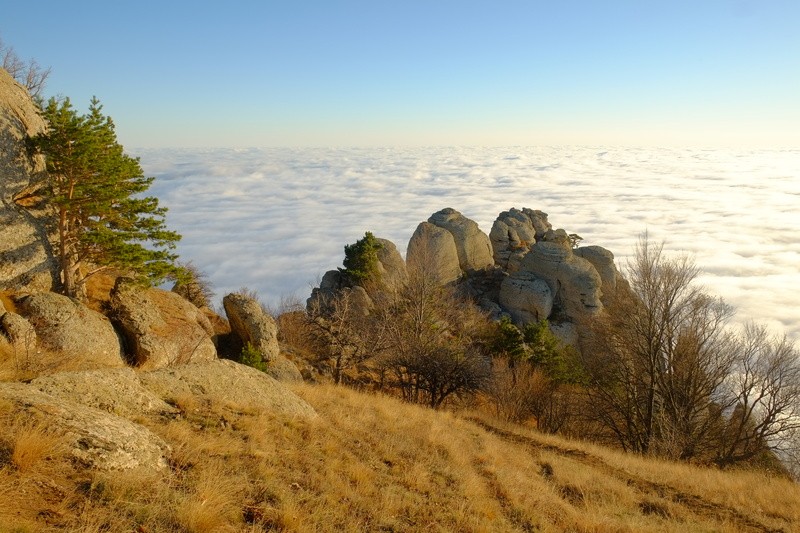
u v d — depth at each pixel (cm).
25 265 1794
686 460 2414
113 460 625
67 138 1772
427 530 761
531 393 3072
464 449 1329
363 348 3097
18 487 512
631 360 2880
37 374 1130
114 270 2227
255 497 694
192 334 2139
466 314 4166
